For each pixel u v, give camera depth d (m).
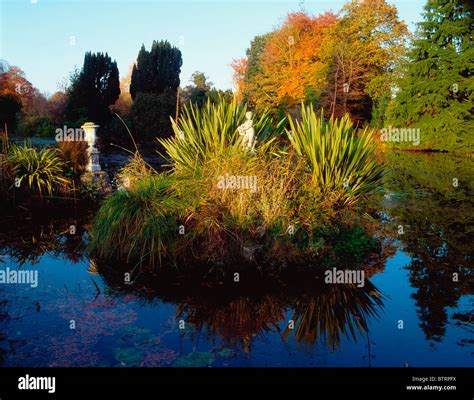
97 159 10.02
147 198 5.49
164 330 3.73
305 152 6.17
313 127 6.18
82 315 4.00
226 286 4.66
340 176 5.98
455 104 23.05
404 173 14.26
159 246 5.08
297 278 4.88
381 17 28.66
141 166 6.62
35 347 3.41
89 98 21.30
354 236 5.49
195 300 4.36
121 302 4.30
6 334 3.62
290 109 25.19
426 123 23.55
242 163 5.52
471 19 23.58
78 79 22.00
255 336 3.66
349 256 5.25
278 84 29.69
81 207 8.58
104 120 21.86
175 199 5.46
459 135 22.91
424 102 23.48
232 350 3.42
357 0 29.72
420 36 25.09
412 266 5.42
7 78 23.00
